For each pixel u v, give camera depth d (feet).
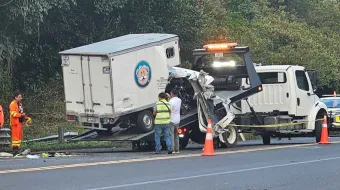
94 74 62.23
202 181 39.06
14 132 62.03
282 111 74.84
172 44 66.95
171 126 60.59
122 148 75.25
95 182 38.01
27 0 79.82
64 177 40.27
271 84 75.05
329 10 200.03
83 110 63.82
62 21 97.04
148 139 63.87
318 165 48.67
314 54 146.41
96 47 63.26
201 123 66.18
